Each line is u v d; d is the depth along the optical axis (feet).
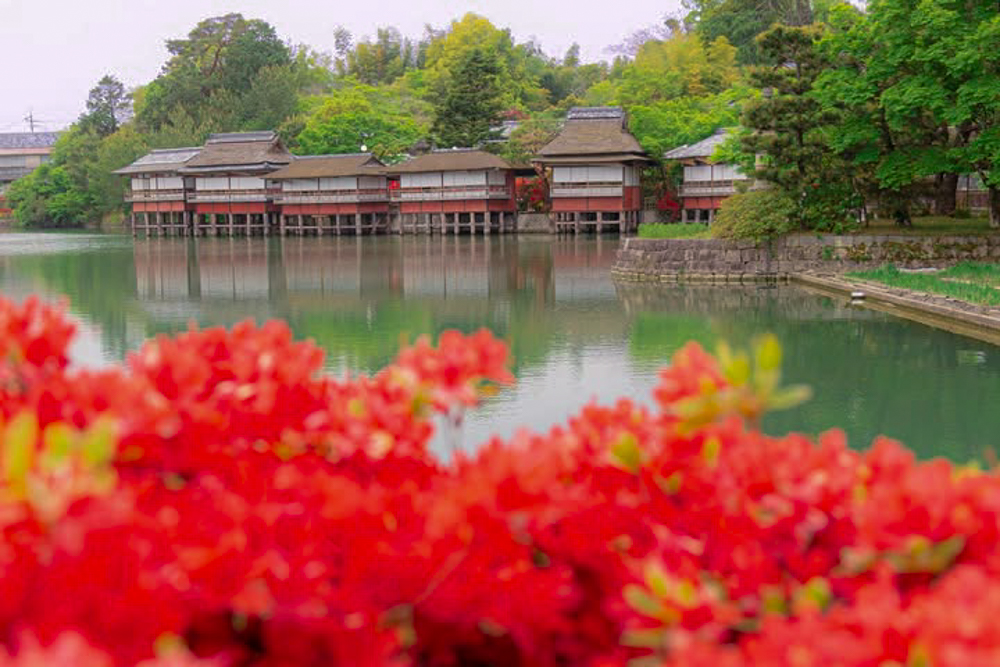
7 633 4.98
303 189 194.59
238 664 5.73
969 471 7.02
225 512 5.91
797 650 4.95
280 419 7.86
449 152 184.75
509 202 186.70
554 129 204.13
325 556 6.09
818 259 83.20
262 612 5.44
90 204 268.41
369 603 5.82
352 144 226.99
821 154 82.89
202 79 276.21
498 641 6.61
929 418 33.83
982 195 125.18
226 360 8.82
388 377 8.63
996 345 48.42
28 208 272.31
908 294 64.08
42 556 5.01
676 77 228.43
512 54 350.43
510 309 67.36
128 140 253.03
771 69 84.69
